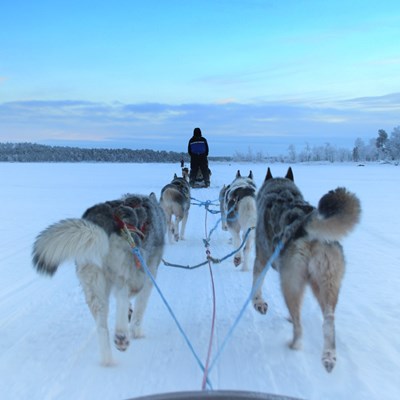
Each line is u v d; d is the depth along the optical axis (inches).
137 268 162.9
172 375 156.9
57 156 4525.1
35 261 149.6
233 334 193.0
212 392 90.6
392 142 4055.1
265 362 167.2
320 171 1891.0
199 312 219.8
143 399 87.4
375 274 288.4
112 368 160.6
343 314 216.1
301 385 150.4
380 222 503.5
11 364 163.2
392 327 199.9
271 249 185.8
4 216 525.7
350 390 146.9
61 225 148.8
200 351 176.4
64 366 161.9
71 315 213.5
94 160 4507.9
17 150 4530.0
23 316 212.1
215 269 304.7
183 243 394.9
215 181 1100.5
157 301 236.1
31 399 140.1
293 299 167.3
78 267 157.5
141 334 188.5
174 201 386.3
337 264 158.2
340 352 174.7
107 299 159.2
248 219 291.9
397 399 141.5
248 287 261.9
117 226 161.8
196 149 746.2
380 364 165.2
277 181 212.2
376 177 1386.6
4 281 269.4
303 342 184.2
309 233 159.3
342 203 149.6
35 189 896.9
